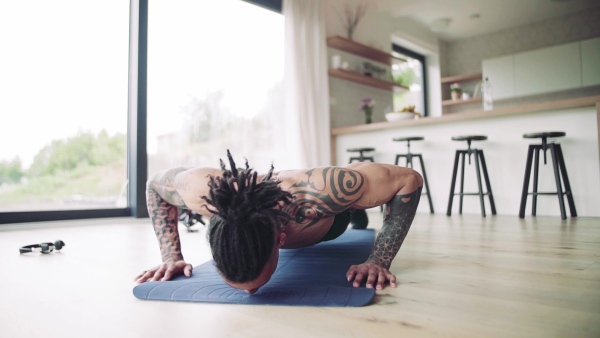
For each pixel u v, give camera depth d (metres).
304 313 0.88
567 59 5.77
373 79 5.23
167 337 0.76
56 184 3.10
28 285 1.20
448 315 0.86
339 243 1.86
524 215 3.32
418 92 7.02
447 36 6.96
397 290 1.07
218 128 3.81
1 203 2.85
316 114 4.44
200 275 1.21
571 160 3.38
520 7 5.77
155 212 1.29
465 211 3.95
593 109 3.26
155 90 3.42
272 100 4.31
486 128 3.80
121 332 0.79
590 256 1.54
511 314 0.86
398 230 1.20
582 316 0.85
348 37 5.24
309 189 1.07
